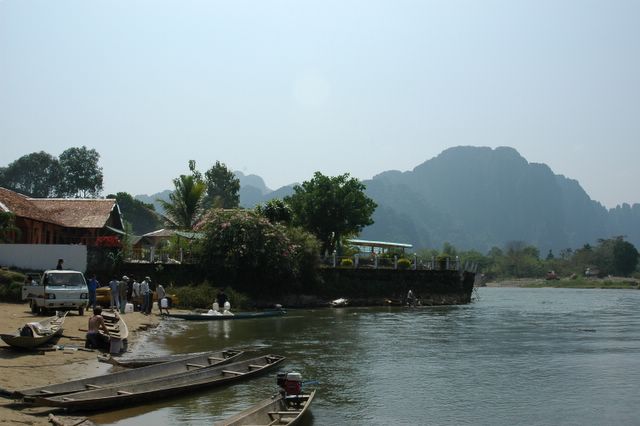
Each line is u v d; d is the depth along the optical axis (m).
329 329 30.64
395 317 39.03
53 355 17.95
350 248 66.12
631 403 15.52
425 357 22.42
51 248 36.09
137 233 100.69
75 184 100.12
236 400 14.52
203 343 24.14
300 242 46.62
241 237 42.28
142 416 12.85
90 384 13.99
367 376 18.56
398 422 13.48
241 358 20.08
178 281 40.97
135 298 34.81
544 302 69.00
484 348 25.00
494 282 190.62
